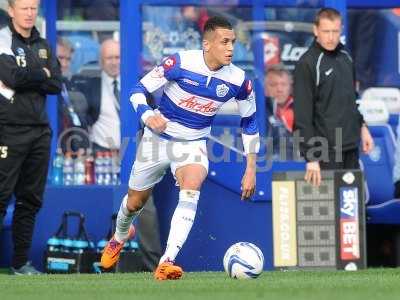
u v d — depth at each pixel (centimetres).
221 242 3366
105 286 2281
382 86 3622
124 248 3170
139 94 2470
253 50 3466
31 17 2988
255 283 2314
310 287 2178
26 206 3077
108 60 3438
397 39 3619
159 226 3331
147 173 2583
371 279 2477
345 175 3027
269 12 3466
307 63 3041
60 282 2469
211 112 2536
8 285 2375
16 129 3017
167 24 3397
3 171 3014
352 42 3616
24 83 2995
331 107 3045
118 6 3444
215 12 3434
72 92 3431
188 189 2436
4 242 3312
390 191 3541
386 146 3578
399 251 3619
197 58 2492
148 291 2095
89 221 3312
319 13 3059
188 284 2281
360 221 3027
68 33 3434
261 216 3384
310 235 3033
